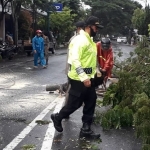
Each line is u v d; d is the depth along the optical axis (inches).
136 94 294.0
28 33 1371.8
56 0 2076.8
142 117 244.2
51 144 254.7
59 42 1796.3
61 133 276.5
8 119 312.2
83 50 255.9
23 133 276.1
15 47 1029.8
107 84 432.1
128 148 250.4
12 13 1137.4
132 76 336.2
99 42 361.1
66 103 277.1
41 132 278.7
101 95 392.8
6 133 276.5
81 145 253.8
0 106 357.7
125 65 391.9
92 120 283.1
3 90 441.4
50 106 357.4
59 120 271.9
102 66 359.6
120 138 269.0
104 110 335.6
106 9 2945.4
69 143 257.1
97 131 284.0
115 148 250.1
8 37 1075.9
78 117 318.0
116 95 327.6
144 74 347.3
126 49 1480.1
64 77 569.9
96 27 263.4
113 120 291.3
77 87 262.2
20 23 1342.3
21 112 334.6
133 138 269.3
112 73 381.4
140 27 1950.1
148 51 375.6
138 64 362.0
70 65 275.1
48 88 420.5
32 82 509.0
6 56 920.3
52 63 833.5
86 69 259.3
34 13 1393.9
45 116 321.1
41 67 732.7
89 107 269.4
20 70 668.7
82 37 257.8
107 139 266.7
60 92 408.8
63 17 1749.5
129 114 292.7
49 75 595.2
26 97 399.9
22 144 254.8
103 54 359.9
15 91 435.2
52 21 1726.1
